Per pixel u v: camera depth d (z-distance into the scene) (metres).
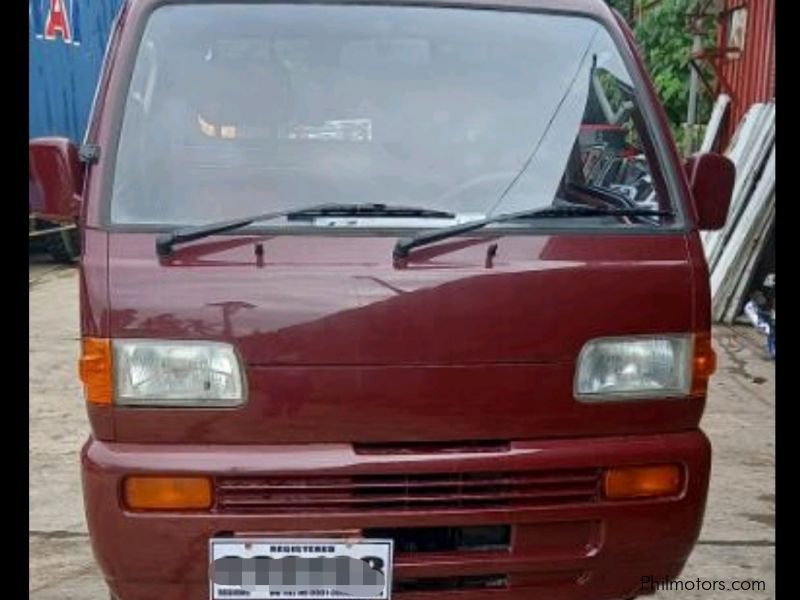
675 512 2.84
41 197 3.01
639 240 2.87
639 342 2.80
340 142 3.07
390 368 2.65
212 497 2.64
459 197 3.00
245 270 2.65
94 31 11.84
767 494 4.72
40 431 5.53
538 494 2.75
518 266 2.72
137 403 2.63
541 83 3.22
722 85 11.60
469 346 2.68
